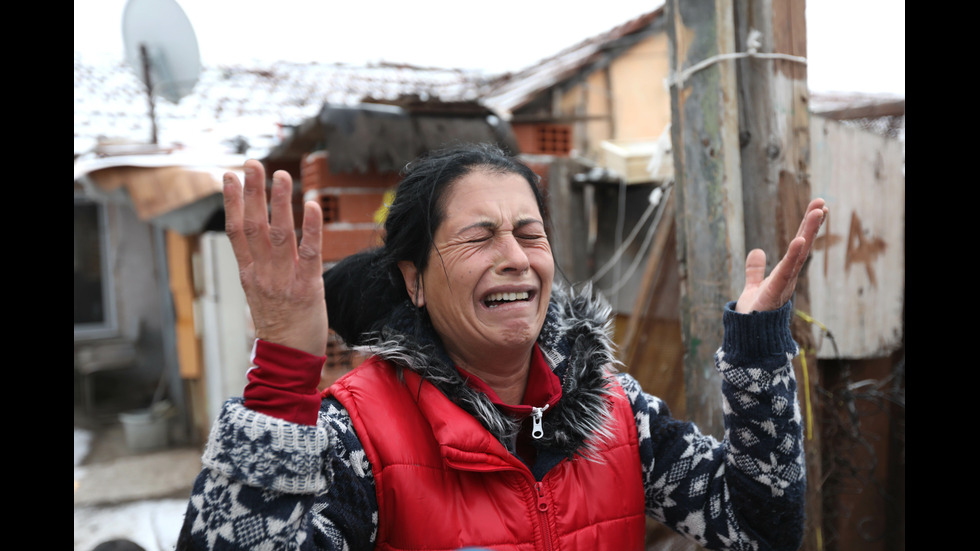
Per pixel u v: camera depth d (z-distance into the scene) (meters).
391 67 8.45
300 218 5.43
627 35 5.83
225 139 6.13
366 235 4.50
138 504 5.34
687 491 1.38
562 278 1.51
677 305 3.48
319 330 1.03
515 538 1.20
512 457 1.20
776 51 2.00
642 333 3.57
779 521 1.31
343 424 1.18
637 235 4.77
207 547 0.98
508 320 1.24
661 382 3.46
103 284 8.62
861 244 2.90
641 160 4.70
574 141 5.66
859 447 2.75
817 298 2.72
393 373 1.29
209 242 5.89
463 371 1.30
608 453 1.33
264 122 6.53
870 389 2.87
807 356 2.14
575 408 1.29
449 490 1.20
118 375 8.67
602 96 5.76
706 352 2.06
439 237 1.26
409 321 1.32
